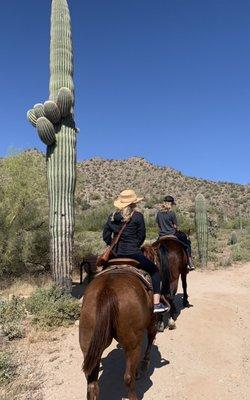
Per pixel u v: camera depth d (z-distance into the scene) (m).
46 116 10.81
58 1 11.54
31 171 15.95
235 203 90.75
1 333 8.33
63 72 11.36
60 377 6.82
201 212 18.52
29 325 9.07
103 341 4.74
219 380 6.83
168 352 7.83
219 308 10.73
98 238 26.09
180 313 10.16
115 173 113.56
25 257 14.14
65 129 10.99
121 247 6.09
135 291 5.28
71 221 10.97
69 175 10.95
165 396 6.25
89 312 5.03
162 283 8.38
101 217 40.97
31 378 6.73
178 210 66.75
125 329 5.08
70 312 9.59
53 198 10.91
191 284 14.54
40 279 13.41
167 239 9.56
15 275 14.19
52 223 10.88
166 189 101.31
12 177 15.60
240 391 6.51
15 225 14.49
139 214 6.11
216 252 23.27
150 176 110.94
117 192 96.94
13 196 15.02
